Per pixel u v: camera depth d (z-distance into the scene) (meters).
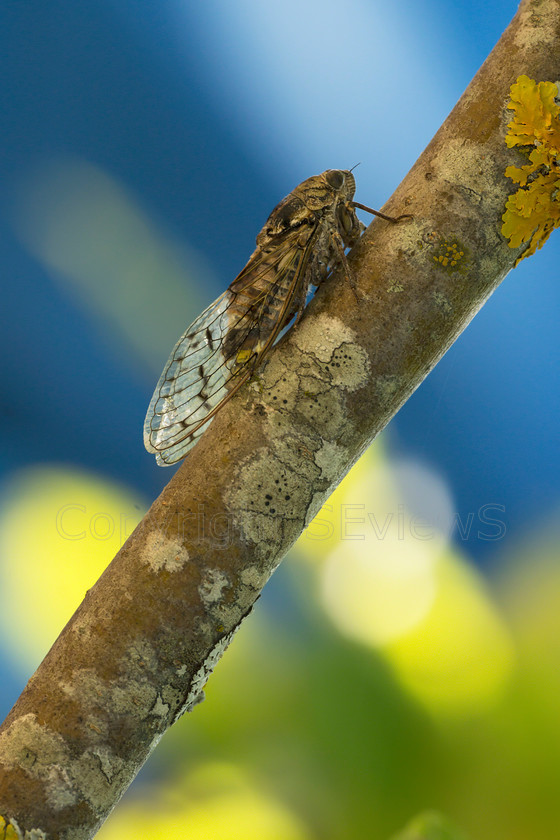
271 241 0.38
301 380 0.36
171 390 0.38
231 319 0.38
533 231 0.36
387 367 0.36
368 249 0.36
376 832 0.39
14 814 0.35
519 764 0.39
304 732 0.39
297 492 0.36
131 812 0.39
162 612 0.36
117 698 0.35
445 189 0.36
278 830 0.39
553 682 0.39
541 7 0.36
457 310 0.36
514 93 0.36
